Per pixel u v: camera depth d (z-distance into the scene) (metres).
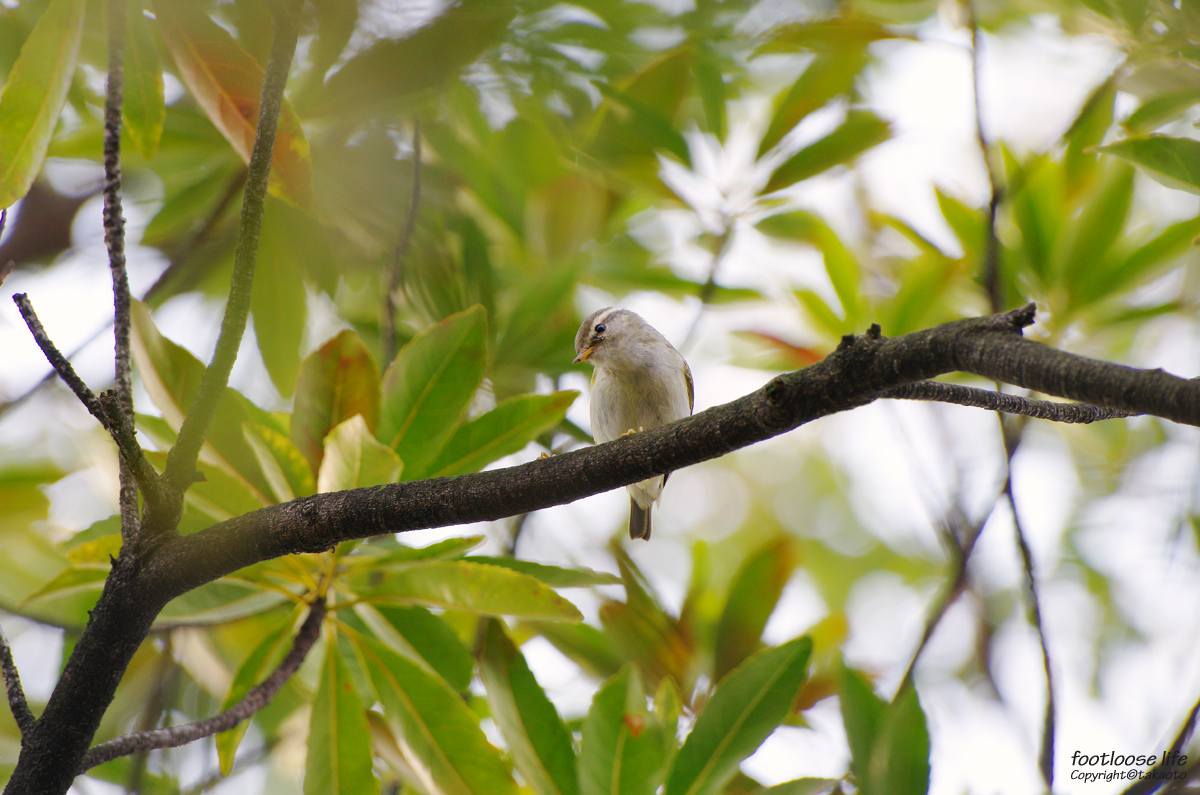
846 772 6.41
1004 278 8.80
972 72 7.99
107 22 5.77
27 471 8.55
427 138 9.27
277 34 4.52
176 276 8.98
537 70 8.70
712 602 8.05
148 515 4.64
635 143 9.10
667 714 6.24
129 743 4.59
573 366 9.25
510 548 8.89
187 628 8.37
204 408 4.68
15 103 4.99
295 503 4.66
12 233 9.81
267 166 4.54
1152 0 7.37
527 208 9.43
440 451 6.36
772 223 9.77
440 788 6.01
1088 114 8.53
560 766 5.95
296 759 8.91
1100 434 11.16
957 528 8.03
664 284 10.00
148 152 5.82
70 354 8.10
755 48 8.85
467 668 6.55
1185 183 5.76
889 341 3.80
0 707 8.32
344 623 6.89
